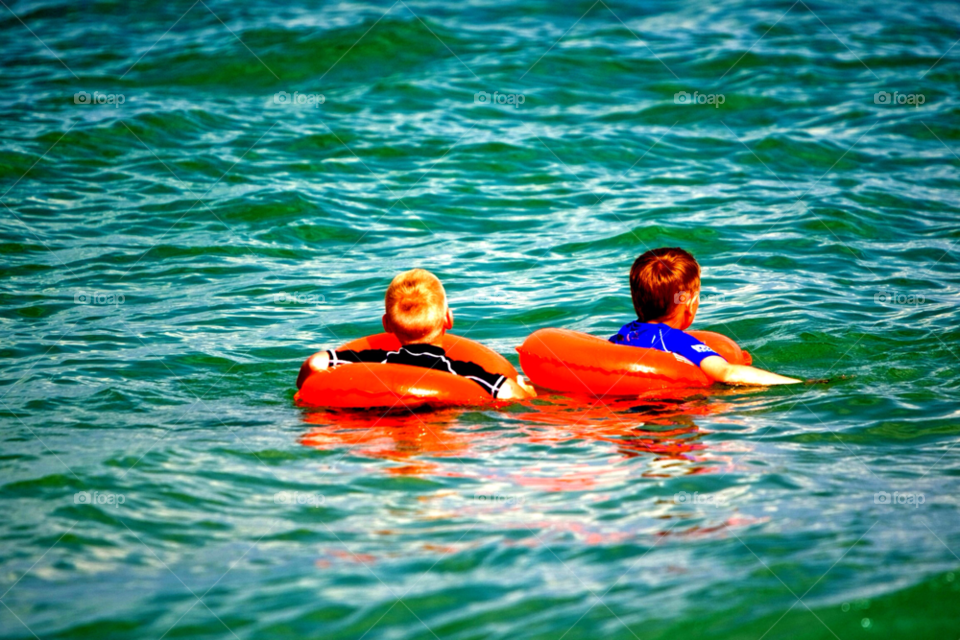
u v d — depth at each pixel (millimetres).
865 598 6344
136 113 24625
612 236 18297
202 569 6906
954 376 11359
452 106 26125
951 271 16078
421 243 18141
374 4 35344
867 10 35188
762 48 30562
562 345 11336
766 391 10906
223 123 24531
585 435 9531
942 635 5977
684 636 6016
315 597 6500
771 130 24266
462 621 6223
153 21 33625
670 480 8391
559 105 26344
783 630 6047
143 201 19672
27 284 15594
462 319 14297
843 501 7965
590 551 7117
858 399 10562
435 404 10312
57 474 8500
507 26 33156
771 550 7074
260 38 31094
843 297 14773
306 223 18906
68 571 6871
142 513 7773
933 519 7594
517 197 20641
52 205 19266
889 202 19891
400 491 8195
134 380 11547
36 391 11055
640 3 36281
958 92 26609
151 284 15891
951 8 35562
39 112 24562
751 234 18219
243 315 14461
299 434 9594
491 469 8656
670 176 21703
